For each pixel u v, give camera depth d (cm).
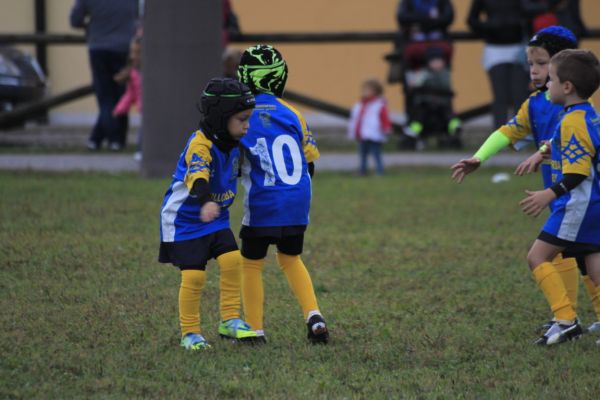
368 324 2016
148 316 2027
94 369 1673
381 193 3869
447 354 1800
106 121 5056
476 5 4797
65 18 6656
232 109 1755
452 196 3809
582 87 1809
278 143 1862
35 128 6297
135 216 3198
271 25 6769
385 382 1633
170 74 4044
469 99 6850
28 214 3186
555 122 1961
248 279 1895
